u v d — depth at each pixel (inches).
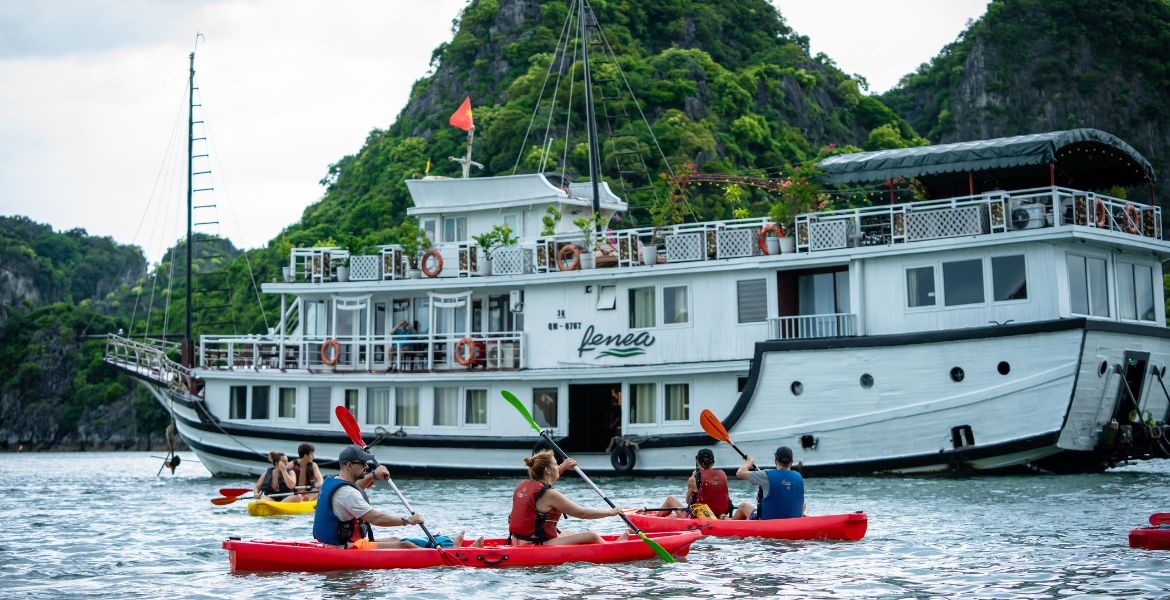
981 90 4456.2
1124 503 789.2
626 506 852.0
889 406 978.7
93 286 4825.3
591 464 1114.1
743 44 4478.3
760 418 1028.5
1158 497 827.4
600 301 1141.7
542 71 3730.3
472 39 4335.6
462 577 504.4
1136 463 1234.0
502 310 1229.7
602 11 4109.3
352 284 1243.8
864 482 959.0
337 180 4247.0
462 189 1326.3
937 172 1031.6
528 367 1170.0
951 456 958.4
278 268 3125.0
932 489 896.3
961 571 514.3
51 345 3543.3
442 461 1160.8
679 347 1098.7
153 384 1341.0
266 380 1233.4
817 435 1005.2
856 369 989.8
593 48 3762.3
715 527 633.0
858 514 616.1
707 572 517.0
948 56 4837.6
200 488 1195.3
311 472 914.1
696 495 671.8
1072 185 1141.7
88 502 1015.0
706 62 3742.6
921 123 4650.6
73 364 3508.9
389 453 1180.5
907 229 1006.4
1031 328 924.0
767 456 1030.4
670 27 4229.8
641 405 1117.1
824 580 495.8
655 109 3432.6
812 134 3890.3
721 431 696.4
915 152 1050.1
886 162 1055.6
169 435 1294.3
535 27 4234.7
